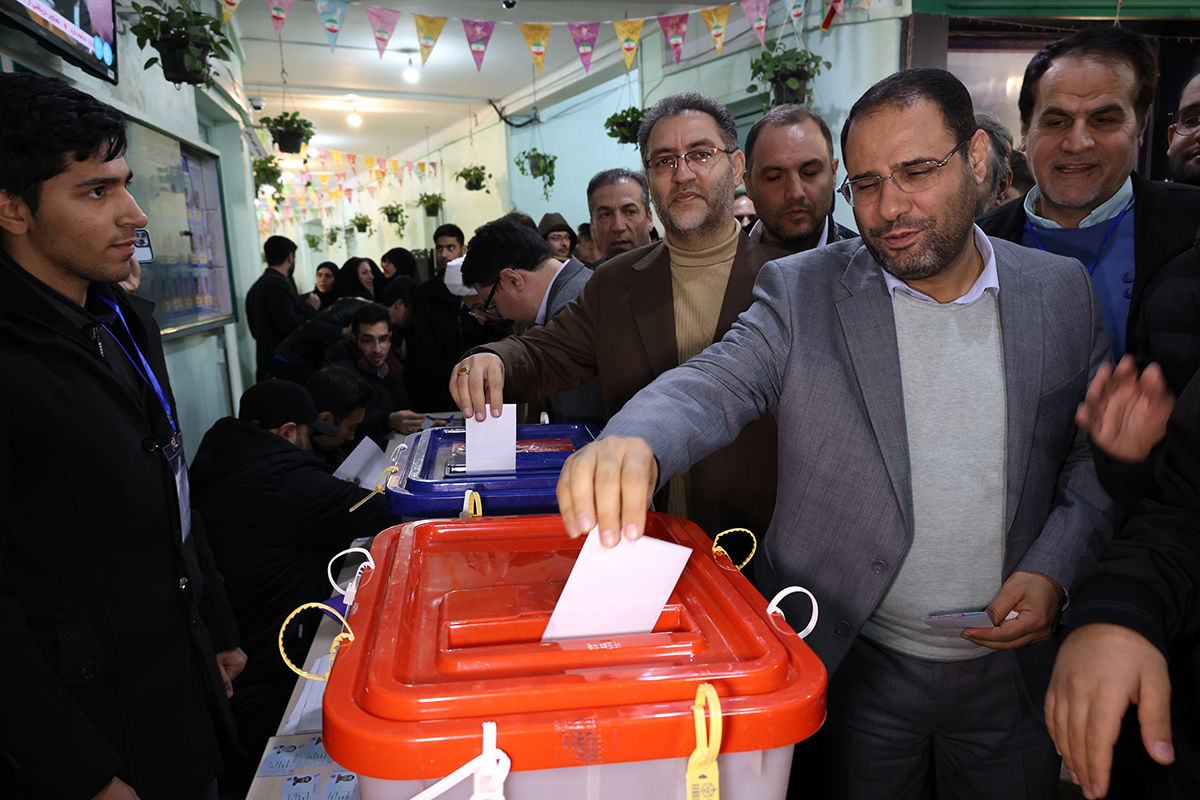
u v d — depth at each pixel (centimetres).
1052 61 155
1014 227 178
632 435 83
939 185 98
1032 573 104
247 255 633
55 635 109
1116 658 72
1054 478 112
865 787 122
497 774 59
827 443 110
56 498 109
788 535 116
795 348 111
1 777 98
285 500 189
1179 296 129
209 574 158
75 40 241
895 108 98
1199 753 79
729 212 157
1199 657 79
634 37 464
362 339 383
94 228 115
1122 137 150
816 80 525
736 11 581
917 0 481
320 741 124
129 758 116
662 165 152
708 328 157
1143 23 480
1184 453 78
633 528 72
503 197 1066
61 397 109
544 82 878
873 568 109
